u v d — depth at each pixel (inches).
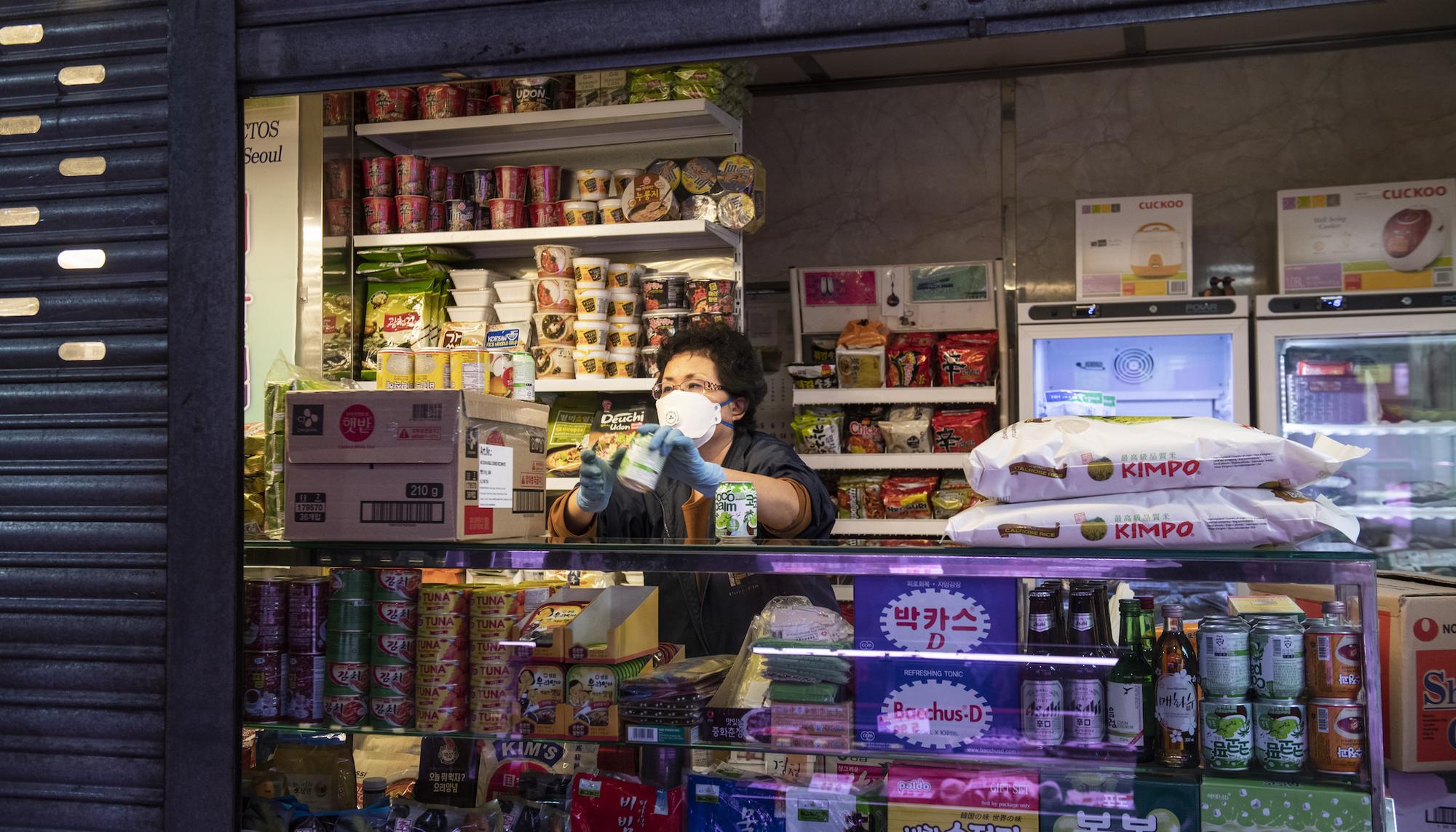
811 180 232.2
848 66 224.2
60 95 65.8
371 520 66.7
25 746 65.1
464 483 66.4
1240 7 54.8
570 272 163.0
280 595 71.9
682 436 72.5
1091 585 65.5
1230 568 61.2
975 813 65.4
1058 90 222.4
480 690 71.6
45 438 65.2
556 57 61.7
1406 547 191.8
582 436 166.6
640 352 163.9
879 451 206.1
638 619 71.9
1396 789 71.4
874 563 65.6
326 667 71.7
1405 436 193.9
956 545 67.2
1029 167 223.6
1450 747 70.7
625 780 70.9
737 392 104.3
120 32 65.2
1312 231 192.5
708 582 71.3
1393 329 183.2
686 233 161.8
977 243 225.1
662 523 89.3
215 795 62.2
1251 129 214.8
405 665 71.5
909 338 210.7
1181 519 61.8
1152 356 198.2
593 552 67.6
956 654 66.2
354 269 168.9
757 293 230.2
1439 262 187.2
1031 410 197.6
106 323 64.9
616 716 70.2
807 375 208.5
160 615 63.8
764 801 68.5
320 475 67.4
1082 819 63.9
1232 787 62.1
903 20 58.1
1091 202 199.8
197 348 63.3
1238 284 215.2
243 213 64.3
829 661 67.9
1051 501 63.9
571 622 71.1
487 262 181.5
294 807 71.7
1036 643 65.4
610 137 175.0
